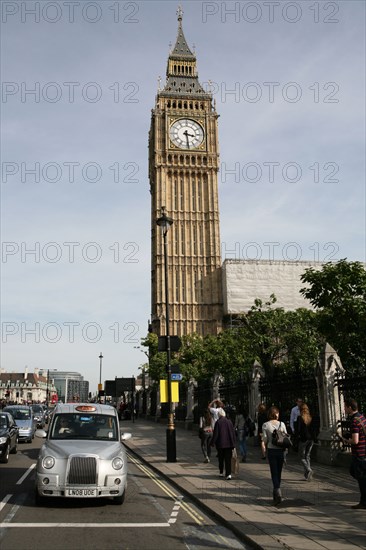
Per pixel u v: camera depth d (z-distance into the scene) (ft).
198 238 282.36
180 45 322.55
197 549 23.70
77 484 31.76
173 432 57.57
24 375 573.74
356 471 30.83
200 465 54.13
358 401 49.62
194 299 272.51
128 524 28.32
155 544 24.44
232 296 259.80
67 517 29.71
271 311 108.47
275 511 30.27
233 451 43.83
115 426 38.73
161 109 298.56
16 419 88.12
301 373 59.41
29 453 67.77
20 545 23.77
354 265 57.26
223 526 28.19
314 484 39.99
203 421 57.26
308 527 26.32
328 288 56.75
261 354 106.52
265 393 71.82
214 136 297.53
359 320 54.13
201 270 277.44
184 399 132.77
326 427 51.88
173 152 290.35
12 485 40.81
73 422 38.40
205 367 131.75
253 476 45.01
